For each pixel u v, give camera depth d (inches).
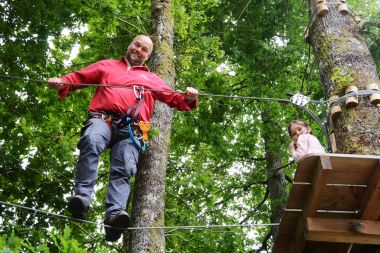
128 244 216.4
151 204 221.3
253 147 493.4
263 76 435.8
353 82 209.8
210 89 405.4
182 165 418.3
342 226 144.6
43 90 334.0
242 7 408.2
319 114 454.9
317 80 468.1
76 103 345.7
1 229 270.7
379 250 153.1
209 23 424.2
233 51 412.2
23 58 293.7
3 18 278.8
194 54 350.3
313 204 141.8
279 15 427.8
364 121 195.0
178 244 355.3
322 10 242.1
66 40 339.3
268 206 477.7
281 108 469.7
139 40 184.4
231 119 459.5
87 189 147.2
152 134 212.5
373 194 138.2
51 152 323.3
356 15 246.2
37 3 273.4
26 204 307.4
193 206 404.2
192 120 420.8
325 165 132.8
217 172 493.4
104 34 322.0
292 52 422.3
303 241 154.2
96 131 154.9
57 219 305.0
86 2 269.3
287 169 548.7
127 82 172.1
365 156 134.5
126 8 309.3
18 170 307.7
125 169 154.5
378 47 326.3
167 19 297.1
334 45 228.5
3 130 312.5
